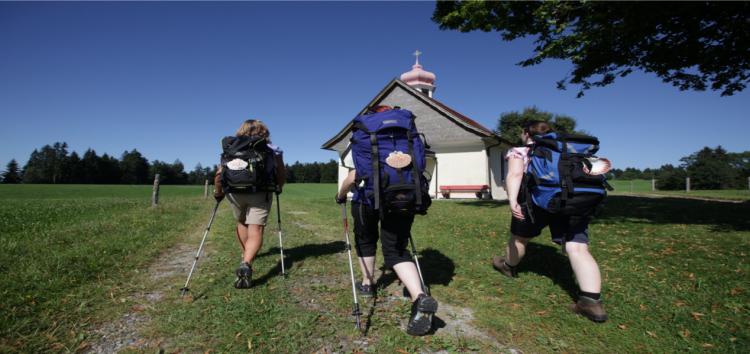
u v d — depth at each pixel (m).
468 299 3.45
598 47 9.60
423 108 22.25
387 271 4.34
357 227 3.32
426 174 2.86
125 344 2.53
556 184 2.96
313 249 5.45
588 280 2.98
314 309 3.16
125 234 6.23
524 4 10.05
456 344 2.59
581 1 8.18
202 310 3.07
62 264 4.11
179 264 4.58
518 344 2.62
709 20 7.92
